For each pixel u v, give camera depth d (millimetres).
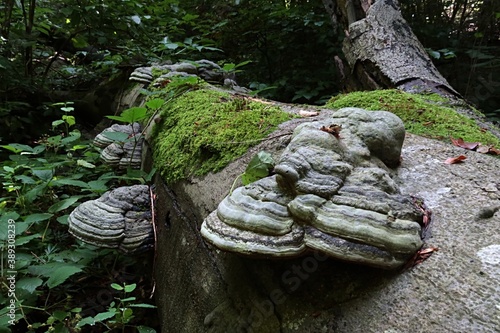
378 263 1231
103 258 3129
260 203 1462
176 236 2400
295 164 1427
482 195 1544
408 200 1411
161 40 6699
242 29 7195
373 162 1677
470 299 1134
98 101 6121
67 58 8242
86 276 2979
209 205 2113
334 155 1514
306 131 1602
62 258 2670
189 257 2166
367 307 1278
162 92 3793
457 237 1352
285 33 6945
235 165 2178
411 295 1219
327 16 6727
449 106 3357
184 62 5043
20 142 5664
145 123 3787
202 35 7188
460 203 1521
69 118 3768
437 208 1515
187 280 2135
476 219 1412
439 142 2146
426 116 2594
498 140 2369
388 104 2775
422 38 6879
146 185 3008
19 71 5961
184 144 2682
